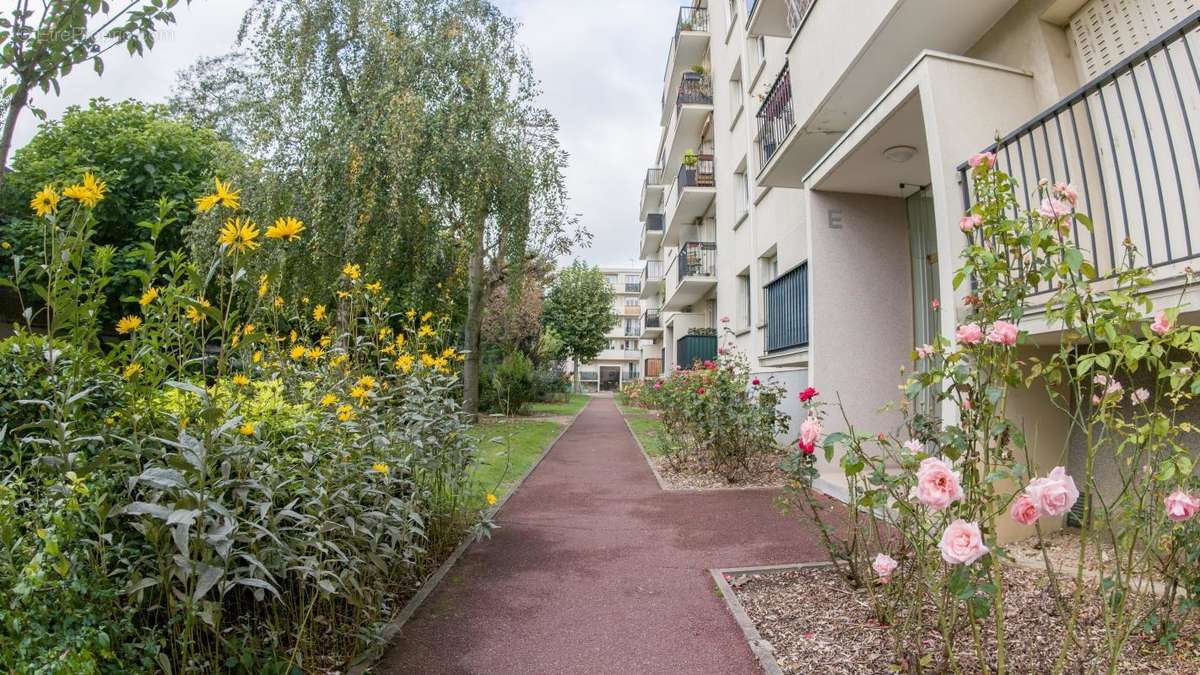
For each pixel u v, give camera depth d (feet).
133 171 40.70
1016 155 15.11
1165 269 10.64
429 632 10.98
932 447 12.64
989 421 7.91
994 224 8.19
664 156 87.35
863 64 18.88
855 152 20.12
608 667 9.64
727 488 23.68
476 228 42.45
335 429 10.43
